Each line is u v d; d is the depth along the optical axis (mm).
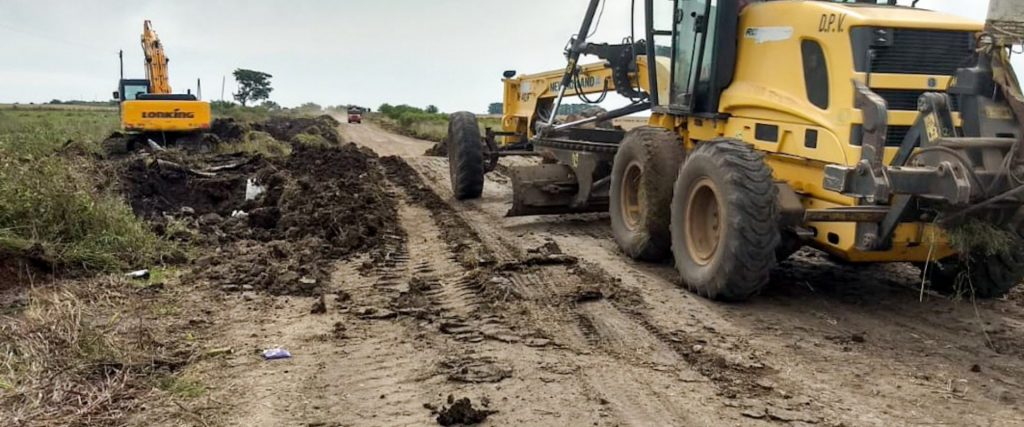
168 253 7727
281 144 23484
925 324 6086
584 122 10453
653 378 4809
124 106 18938
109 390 4395
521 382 4703
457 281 7168
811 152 6336
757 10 7113
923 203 5703
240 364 4973
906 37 5984
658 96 8867
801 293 6922
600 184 9766
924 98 5609
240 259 7871
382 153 25531
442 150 21672
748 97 7074
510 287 6762
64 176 7809
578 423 4137
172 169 12195
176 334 5512
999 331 5926
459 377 4742
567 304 6387
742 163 6234
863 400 4523
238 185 12281
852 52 5957
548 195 10164
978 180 5398
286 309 6262
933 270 7004
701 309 6328
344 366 4969
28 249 6684
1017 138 5461
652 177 7699
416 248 8727
